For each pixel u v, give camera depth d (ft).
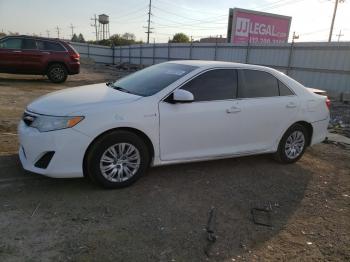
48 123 13.05
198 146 15.92
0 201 12.56
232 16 98.84
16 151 17.60
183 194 14.43
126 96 14.73
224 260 10.34
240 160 19.38
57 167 13.03
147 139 14.64
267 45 72.18
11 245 10.12
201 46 96.63
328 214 13.93
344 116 39.45
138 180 15.31
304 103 19.04
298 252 11.12
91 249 10.27
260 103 17.39
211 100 16.05
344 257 11.10
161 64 18.47
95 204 12.92
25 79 53.21
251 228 12.28
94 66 128.06
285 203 14.55
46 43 49.29
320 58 60.64
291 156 19.34
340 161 20.92
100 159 13.62
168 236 11.28
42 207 12.40
